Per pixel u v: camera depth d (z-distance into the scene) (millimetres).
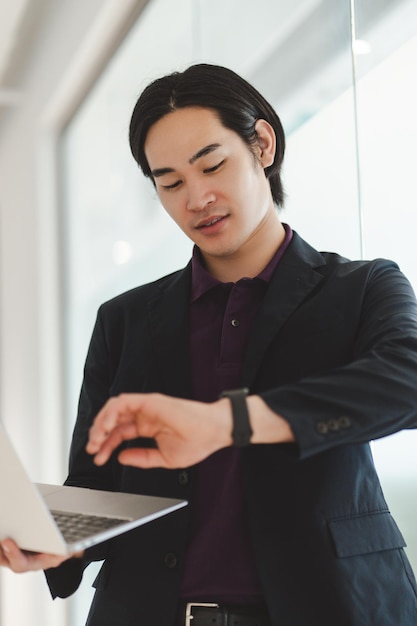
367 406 1050
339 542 1227
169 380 1393
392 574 1250
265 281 1385
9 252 5703
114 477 1469
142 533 1353
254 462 1281
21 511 1024
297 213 2207
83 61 3920
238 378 1344
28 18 4430
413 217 1761
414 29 1769
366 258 1917
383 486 1823
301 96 2215
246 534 1286
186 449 1003
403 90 1800
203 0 2869
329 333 1315
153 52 3322
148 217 3312
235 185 1347
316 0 2158
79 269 4484
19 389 5375
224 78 1373
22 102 5180
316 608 1213
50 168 4789
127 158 3590
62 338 4742
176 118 1341
